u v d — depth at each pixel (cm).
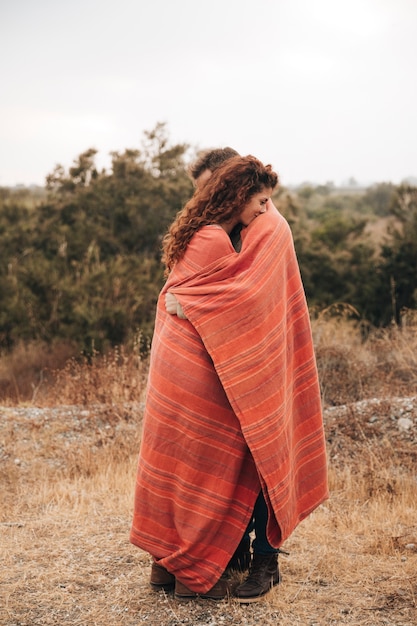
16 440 636
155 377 332
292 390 339
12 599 336
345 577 357
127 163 1496
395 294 1277
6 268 1373
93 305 1166
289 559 382
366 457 558
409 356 839
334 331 938
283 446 321
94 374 785
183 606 329
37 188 2091
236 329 313
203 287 318
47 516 451
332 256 1345
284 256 329
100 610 326
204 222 331
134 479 518
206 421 320
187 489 322
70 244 1392
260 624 313
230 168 329
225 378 312
